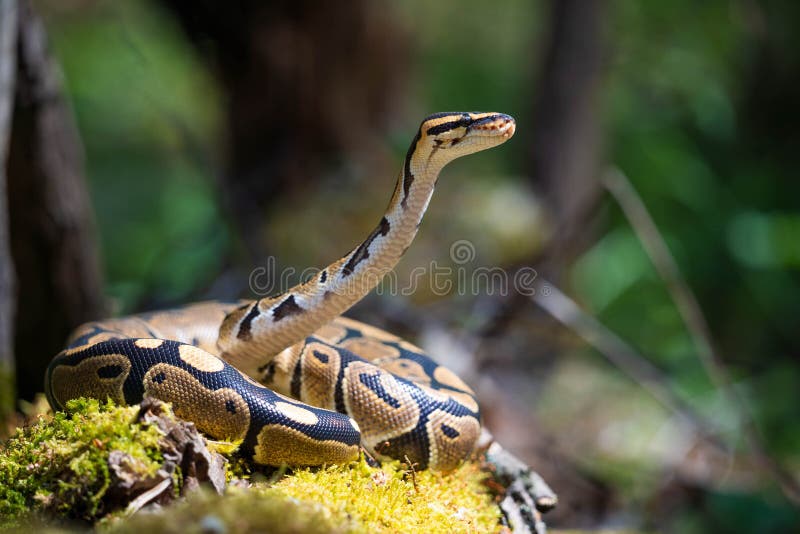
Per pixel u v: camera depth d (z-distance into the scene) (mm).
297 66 15406
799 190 22562
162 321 7441
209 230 15953
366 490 5645
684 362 18828
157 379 5492
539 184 19828
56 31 24156
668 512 13508
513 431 13750
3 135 8156
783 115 23234
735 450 14953
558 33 19578
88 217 10078
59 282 9812
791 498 13305
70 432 5227
